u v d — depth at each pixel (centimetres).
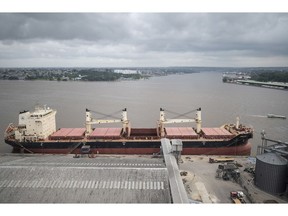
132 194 4762
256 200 5400
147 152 8525
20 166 5488
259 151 8456
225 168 6347
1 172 5306
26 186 4972
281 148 6444
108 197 4700
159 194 4766
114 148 8525
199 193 5612
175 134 8725
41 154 7838
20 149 8575
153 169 5319
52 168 5388
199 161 7369
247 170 6650
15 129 8875
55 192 4828
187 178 6288
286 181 5641
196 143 8469
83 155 7769
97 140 8456
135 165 5703
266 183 5691
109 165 5716
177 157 6316
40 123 8481
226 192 5669
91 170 5328
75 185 4988
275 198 5509
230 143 8462
